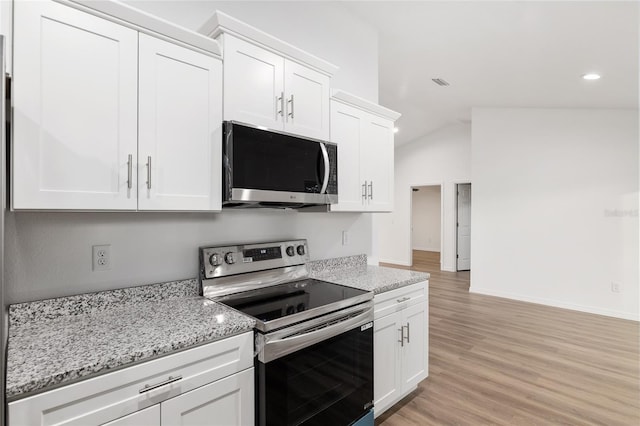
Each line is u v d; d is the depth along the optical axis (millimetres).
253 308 1604
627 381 2594
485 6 2531
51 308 1401
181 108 1482
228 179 1577
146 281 1688
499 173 5117
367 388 1875
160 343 1158
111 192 1292
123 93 1324
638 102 3883
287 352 1466
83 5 1231
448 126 7020
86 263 1514
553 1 2285
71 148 1204
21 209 1110
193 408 1228
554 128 4645
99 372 1027
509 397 2383
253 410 1404
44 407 938
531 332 3641
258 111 1747
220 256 1883
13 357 1043
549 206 4672
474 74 3863
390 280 2258
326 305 1656
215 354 1288
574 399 2355
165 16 1786
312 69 2027
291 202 1825
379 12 2867
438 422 2111
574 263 4473
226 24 1618
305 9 2545
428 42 3246
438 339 3445
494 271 5176
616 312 4156
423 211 10828
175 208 1459
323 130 2090
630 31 2494
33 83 1130
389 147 2633
